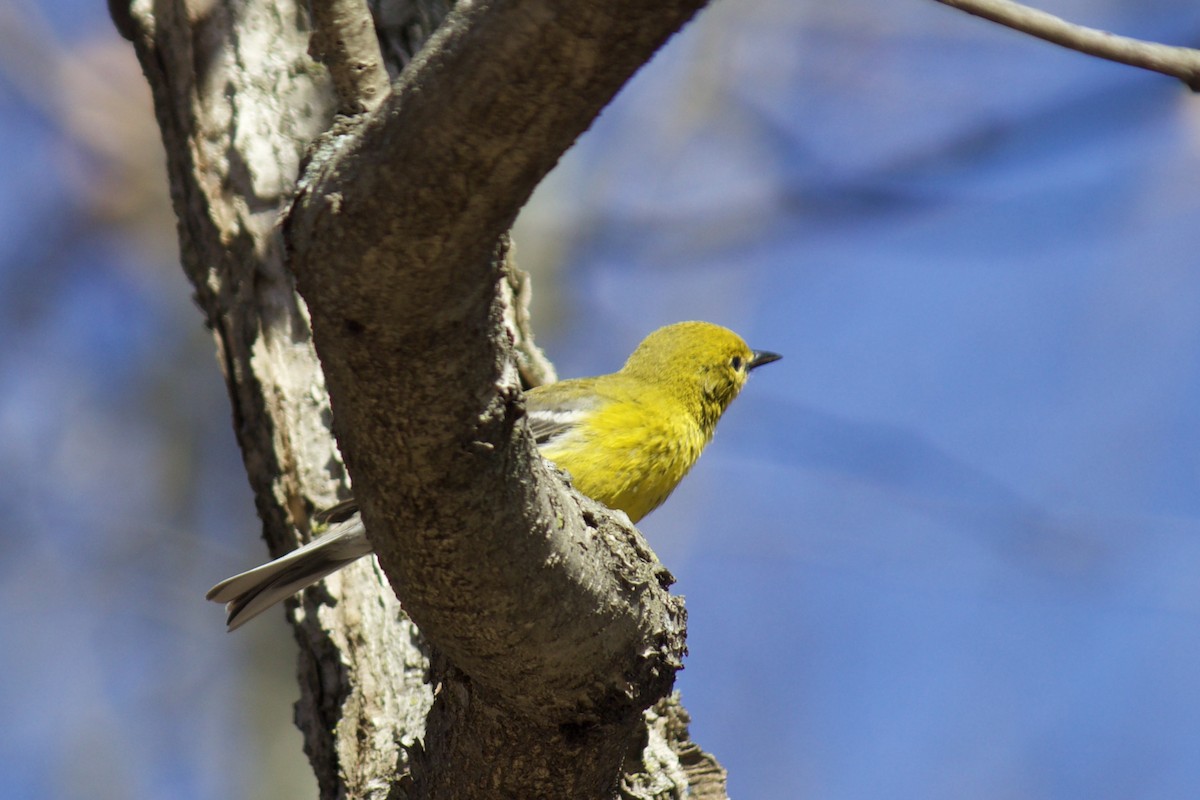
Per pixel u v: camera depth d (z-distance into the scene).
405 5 12.05
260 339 10.80
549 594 6.74
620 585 6.97
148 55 11.49
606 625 6.97
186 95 11.27
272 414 10.69
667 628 7.21
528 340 13.18
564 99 4.87
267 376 10.74
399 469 6.25
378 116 5.30
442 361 5.86
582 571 6.80
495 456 6.24
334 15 6.08
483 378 6.01
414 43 11.97
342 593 10.27
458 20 4.99
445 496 6.30
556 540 6.66
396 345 5.79
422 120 5.10
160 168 19.44
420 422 6.05
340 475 10.59
